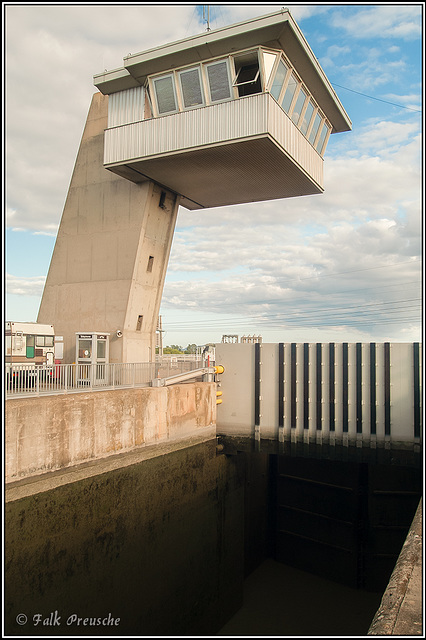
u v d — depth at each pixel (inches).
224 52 726.5
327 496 908.0
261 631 745.0
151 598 650.8
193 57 746.2
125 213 914.7
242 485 933.2
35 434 489.1
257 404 871.7
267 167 818.2
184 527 752.3
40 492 492.7
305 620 762.8
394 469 840.9
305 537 942.4
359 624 740.7
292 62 754.8
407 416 760.3
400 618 205.5
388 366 772.0
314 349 832.9
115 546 600.7
